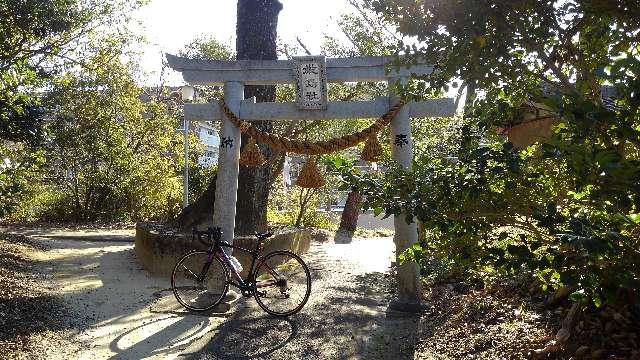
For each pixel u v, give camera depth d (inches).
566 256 80.2
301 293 246.5
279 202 725.3
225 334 191.6
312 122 534.6
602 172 72.1
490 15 92.4
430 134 417.1
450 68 100.3
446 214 100.7
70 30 488.1
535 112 101.1
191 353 173.0
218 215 238.1
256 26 337.7
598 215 86.8
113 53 601.3
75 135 658.8
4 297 215.6
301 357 167.9
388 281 279.1
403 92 123.2
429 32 101.2
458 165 101.2
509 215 100.7
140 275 301.1
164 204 735.7
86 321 209.0
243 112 236.4
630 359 118.6
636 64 72.2
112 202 709.9
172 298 243.8
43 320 199.5
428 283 246.2
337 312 217.3
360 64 223.1
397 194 105.5
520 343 149.1
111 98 681.0
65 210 687.7
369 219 851.4
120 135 689.6
